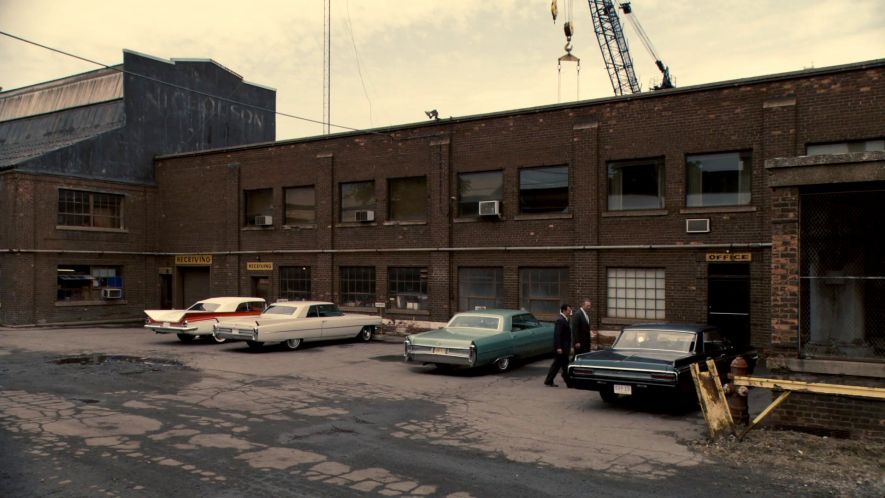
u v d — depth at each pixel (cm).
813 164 939
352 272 2509
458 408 1131
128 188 2970
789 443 868
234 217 2805
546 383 1368
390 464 785
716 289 1795
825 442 869
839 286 952
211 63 3434
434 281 2278
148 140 3084
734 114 1773
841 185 943
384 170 2416
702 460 812
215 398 1191
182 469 755
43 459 790
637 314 1912
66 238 2733
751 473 757
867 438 874
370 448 858
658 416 1075
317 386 1334
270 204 2744
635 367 1077
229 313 2158
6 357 1742
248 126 3662
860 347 933
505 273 2138
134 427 956
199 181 2939
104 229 2867
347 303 2516
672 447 875
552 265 2047
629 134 1928
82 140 2822
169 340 2195
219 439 891
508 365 1612
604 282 1958
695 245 1811
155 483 704
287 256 2664
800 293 962
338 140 2534
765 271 1714
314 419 1028
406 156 2361
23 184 2606
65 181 2739
